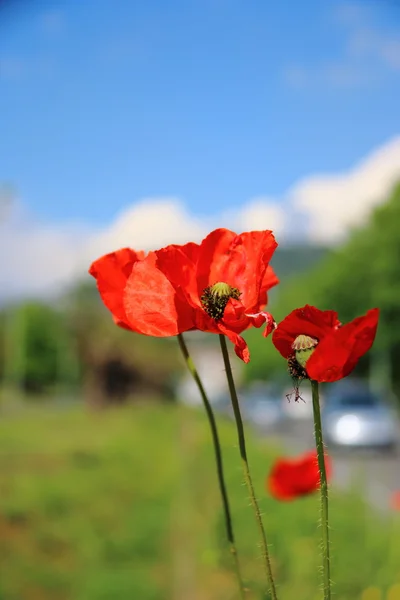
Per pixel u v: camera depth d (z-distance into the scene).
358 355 1.21
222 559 5.31
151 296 1.51
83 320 47.09
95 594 6.41
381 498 9.26
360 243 40.00
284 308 48.28
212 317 1.50
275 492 3.25
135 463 17.58
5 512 10.05
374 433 15.88
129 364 46.78
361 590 4.18
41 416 40.50
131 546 8.15
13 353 83.56
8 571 7.34
